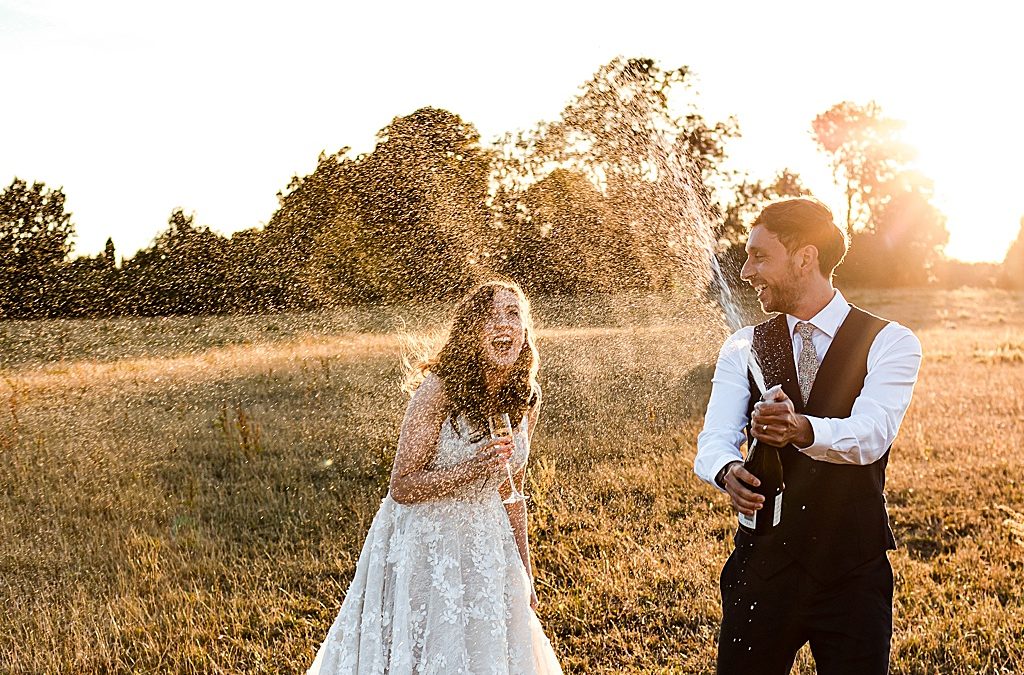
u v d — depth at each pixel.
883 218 51.34
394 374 6.05
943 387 11.95
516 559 3.04
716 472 2.54
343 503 5.96
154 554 5.11
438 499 2.87
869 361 2.53
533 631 3.12
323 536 5.62
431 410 2.86
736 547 2.68
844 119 50.31
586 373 6.75
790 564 2.48
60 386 5.61
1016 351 16.67
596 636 4.23
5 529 5.11
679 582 4.79
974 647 4.04
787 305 2.62
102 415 5.68
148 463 5.81
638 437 6.96
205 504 5.75
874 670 2.40
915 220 50.81
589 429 6.84
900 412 2.48
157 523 5.53
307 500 5.91
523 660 2.98
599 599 4.64
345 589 4.88
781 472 2.50
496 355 2.90
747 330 2.78
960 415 9.91
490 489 2.96
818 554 2.46
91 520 5.34
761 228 2.62
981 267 58.34
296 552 5.45
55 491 5.44
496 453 2.83
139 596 4.78
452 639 2.82
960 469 7.35
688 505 6.21
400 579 2.86
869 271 42.41
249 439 6.10
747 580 2.57
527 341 3.00
